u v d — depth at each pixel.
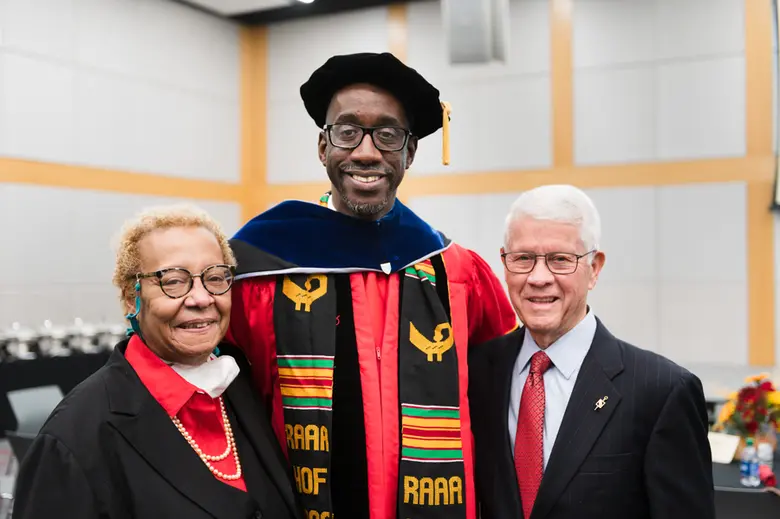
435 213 8.37
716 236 7.17
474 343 2.18
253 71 9.28
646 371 1.57
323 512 1.70
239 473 1.47
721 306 7.17
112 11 7.43
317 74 1.78
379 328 1.86
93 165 7.25
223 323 1.47
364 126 1.77
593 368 1.59
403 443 1.76
